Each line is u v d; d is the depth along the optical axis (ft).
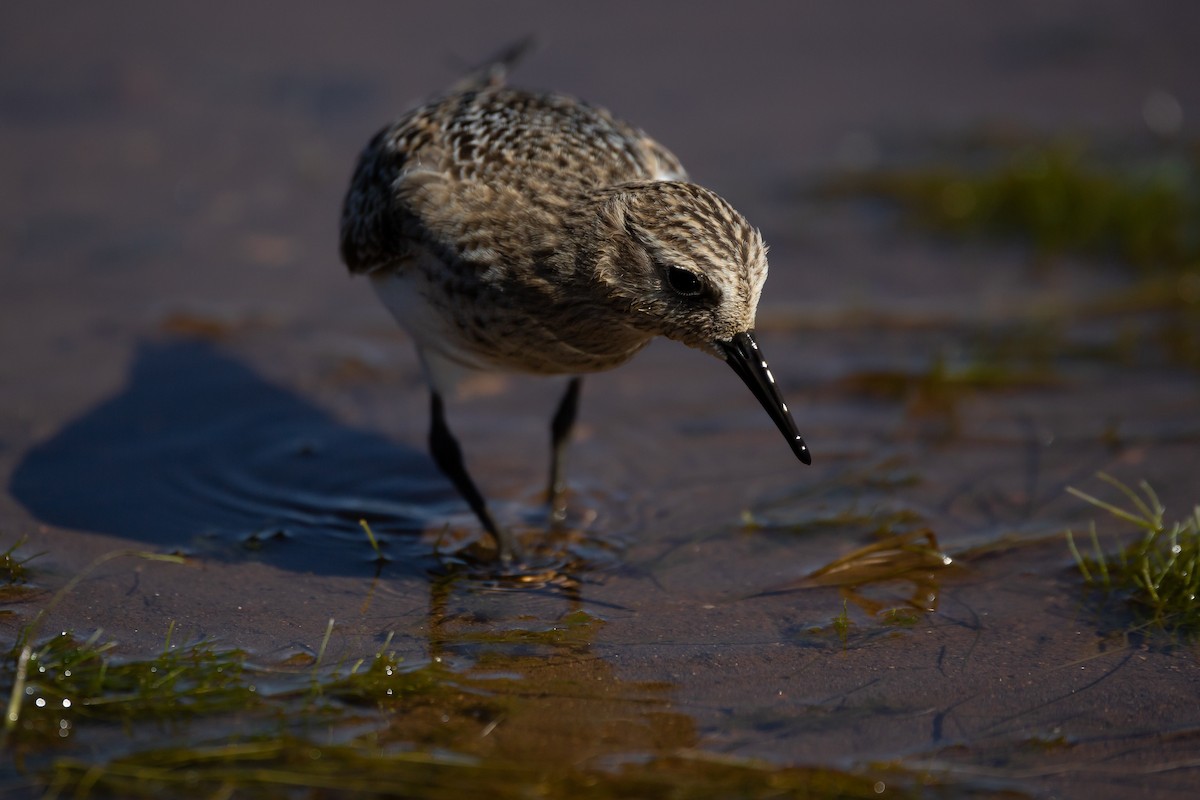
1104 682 32.76
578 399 43.34
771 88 75.56
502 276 37.50
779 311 55.47
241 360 51.21
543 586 37.88
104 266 57.36
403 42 79.00
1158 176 63.00
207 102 72.54
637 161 39.75
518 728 30.63
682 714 31.37
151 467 44.16
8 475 43.09
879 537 40.24
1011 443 45.85
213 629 34.83
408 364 51.65
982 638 34.78
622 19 83.35
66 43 77.92
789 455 45.47
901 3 86.17
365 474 44.50
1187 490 42.29
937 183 65.05
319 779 28.40
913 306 55.93
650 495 43.24
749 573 38.40
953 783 28.91
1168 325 54.08
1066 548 39.37
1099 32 82.28
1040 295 56.80
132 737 29.78
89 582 37.04
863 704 31.86
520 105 41.29
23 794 27.86
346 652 33.83
